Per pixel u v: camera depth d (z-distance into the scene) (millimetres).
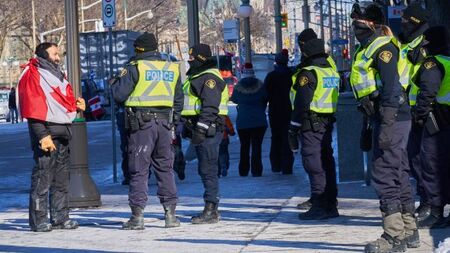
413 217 9664
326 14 98375
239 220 12555
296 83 12094
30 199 12227
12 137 39594
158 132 11820
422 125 11078
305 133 12086
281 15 43062
